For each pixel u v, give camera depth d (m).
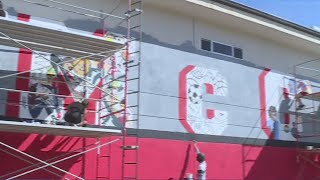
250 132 15.77
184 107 14.26
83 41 10.80
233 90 15.66
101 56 11.81
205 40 15.56
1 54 11.14
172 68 14.30
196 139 14.29
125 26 13.58
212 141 14.66
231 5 15.53
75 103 10.71
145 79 13.60
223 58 15.70
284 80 17.48
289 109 17.27
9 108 10.98
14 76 11.20
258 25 16.36
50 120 11.43
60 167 11.35
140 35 12.79
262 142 16.03
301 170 16.94
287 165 16.56
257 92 16.38
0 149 10.58
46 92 11.59
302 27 17.58
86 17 12.84
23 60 11.39
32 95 11.37
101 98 12.47
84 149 11.81
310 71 18.81
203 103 14.75
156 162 13.20
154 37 14.16
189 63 14.77
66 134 11.02
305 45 18.38
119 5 13.63
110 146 12.36
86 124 11.20
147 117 13.36
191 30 15.23
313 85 18.70
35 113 11.32
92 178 11.84
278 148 16.45
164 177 13.27
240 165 15.17
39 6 12.11
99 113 12.30
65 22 12.43
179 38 14.80
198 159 13.62
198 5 14.69
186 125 14.16
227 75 15.66
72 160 11.58
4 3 11.55
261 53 17.16
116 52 12.34
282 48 17.97
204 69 15.08
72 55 11.84
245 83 16.09
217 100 15.13
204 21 15.67
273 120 16.59
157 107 13.65
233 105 15.52
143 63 13.69
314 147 17.56
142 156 12.97
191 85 14.61
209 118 14.77
